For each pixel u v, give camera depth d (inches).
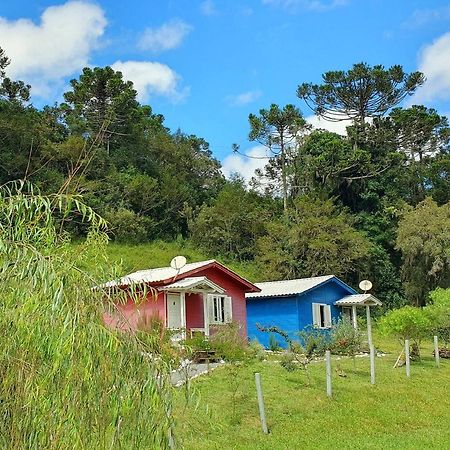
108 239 173.8
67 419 134.3
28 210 161.5
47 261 146.2
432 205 1549.0
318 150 1924.2
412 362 756.0
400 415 509.7
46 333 136.3
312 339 735.7
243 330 880.3
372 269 1621.6
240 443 406.3
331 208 1646.2
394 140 1994.3
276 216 1847.9
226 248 1769.2
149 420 142.2
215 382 543.8
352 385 589.0
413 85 1963.6
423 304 1547.7
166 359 161.9
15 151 1189.1
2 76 1711.4
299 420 470.3
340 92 1985.7
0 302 143.5
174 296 772.0
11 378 138.5
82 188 193.0
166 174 1935.3
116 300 162.6
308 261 1555.1
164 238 1791.3
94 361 137.9
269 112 1920.5
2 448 135.0
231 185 2014.0
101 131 226.8
